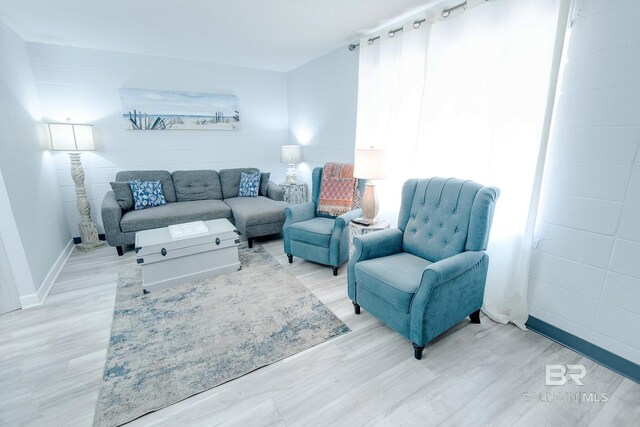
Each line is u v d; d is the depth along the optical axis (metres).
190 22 2.81
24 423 1.38
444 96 2.32
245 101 4.64
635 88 1.47
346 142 3.72
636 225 1.54
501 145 1.97
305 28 2.97
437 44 2.30
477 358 1.78
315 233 2.86
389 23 2.84
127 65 3.79
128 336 1.98
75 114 3.60
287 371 1.69
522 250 1.95
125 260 3.21
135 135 3.98
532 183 1.89
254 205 3.81
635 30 1.45
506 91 1.91
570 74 1.69
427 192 2.24
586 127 1.66
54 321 2.14
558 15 1.65
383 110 2.92
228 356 1.80
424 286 1.67
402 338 1.96
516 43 1.84
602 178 1.63
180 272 2.65
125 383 1.60
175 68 4.07
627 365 1.64
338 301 2.41
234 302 2.39
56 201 3.37
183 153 4.34
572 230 1.78
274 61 4.21
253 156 4.89
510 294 2.09
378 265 2.01
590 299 1.75
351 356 1.80
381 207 3.04
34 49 3.29
